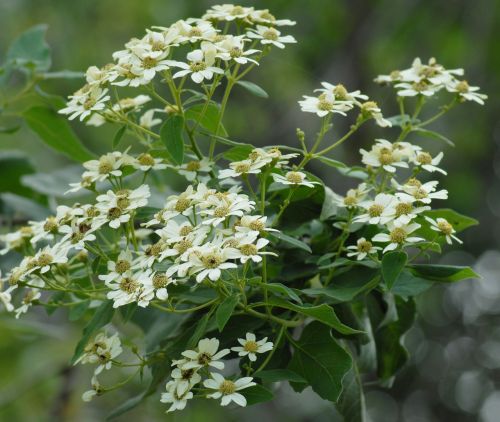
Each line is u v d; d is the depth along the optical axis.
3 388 1.38
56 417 1.26
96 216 0.78
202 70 0.77
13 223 1.01
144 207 0.81
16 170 1.03
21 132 2.00
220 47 0.78
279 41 0.81
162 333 0.83
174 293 0.78
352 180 1.64
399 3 2.03
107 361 0.77
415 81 0.84
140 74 0.77
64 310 1.54
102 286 0.83
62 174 1.01
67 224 0.79
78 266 0.84
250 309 0.76
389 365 0.86
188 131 0.82
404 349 0.85
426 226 0.81
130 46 0.79
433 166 0.81
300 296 0.81
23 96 0.98
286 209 0.82
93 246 0.83
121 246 0.84
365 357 0.83
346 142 1.79
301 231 0.82
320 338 0.77
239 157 0.82
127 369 1.28
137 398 0.80
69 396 1.27
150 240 0.87
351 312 0.81
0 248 1.00
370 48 2.04
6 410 1.36
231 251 0.73
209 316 0.76
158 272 0.76
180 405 0.73
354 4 2.01
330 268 0.79
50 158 2.02
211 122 0.83
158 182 0.95
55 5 2.05
